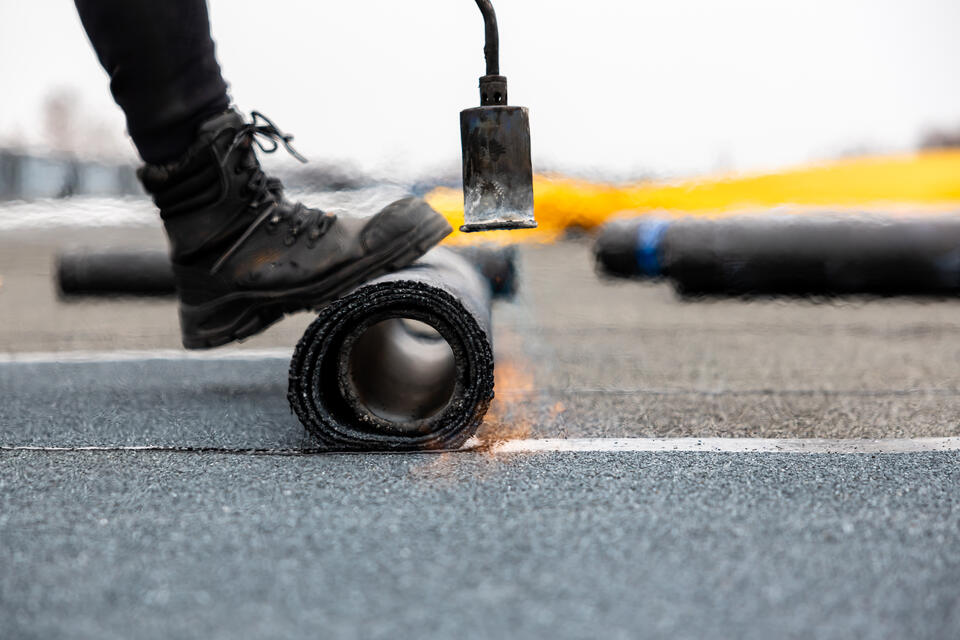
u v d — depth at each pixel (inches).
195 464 65.6
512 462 65.4
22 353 139.3
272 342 154.7
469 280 85.8
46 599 40.4
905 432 79.4
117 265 213.5
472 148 71.3
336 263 84.4
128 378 113.4
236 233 85.4
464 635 36.6
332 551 46.0
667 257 206.8
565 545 46.7
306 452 69.9
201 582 42.2
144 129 81.7
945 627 37.3
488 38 72.5
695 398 98.7
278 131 85.1
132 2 75.1
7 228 615.8
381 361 80.8
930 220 198.5
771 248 198.4
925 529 49.4
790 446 72.3
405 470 62.9
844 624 37.6
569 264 342.0
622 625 37.5
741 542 47.3
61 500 55.8
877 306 204.1
